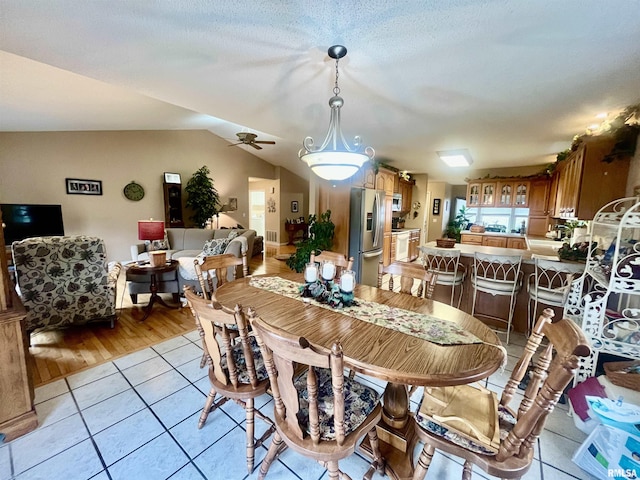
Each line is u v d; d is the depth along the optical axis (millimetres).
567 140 3400
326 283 1911
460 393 1401
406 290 2168
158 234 4055
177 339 2846
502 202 5891
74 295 2771
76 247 2721
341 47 1499
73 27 1355
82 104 3508
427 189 7703
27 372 1710
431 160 5109
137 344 2742
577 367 889
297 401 1141
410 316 1605
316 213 4793
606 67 1655
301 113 2568
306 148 1897
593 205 2574
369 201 4570
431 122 2764
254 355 1705
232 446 1634
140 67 1761
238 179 7824
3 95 2869
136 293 3752
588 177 2572
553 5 1144
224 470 1488
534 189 5551
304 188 9969
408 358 1180
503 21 1258
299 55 1598
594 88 1947
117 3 1185
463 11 1200
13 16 1271
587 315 1869
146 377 2236
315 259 2637
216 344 1452
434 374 1082
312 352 1003
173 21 1310
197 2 1176
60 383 2152
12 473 1451
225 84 1982
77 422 1781
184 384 2158
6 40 1473
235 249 4184
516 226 6105
